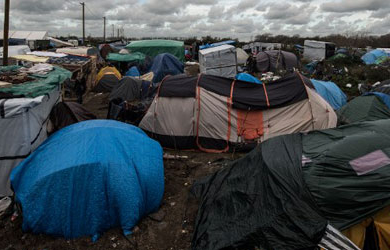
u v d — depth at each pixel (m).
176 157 8.53
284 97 9.00
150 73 19.89
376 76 21.31
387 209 4.07
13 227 5.17
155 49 31.38
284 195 4.58
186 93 9.07
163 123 9.18
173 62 22.89
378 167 4.26
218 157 8.70
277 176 4.82
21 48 21.19
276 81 9.59
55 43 40.78
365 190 4.13
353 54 31.97
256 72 27.84
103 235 5.03
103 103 15.15
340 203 4.20
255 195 4.96
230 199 5.29
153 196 5.60
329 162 4.53
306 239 4.07
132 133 6.17
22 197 4.86
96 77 19.59
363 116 10.27
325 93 12.48
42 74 8.68
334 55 32.38
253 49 46.72
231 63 23.00
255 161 5.58
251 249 4.40
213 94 9.08
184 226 5.41
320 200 4.32
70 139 5.55
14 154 5.89
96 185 4.90
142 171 5.43
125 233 5.02
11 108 5.63
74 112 8.08
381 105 10.30
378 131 5.00
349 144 4.69
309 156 4.84
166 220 5.56
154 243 4.98
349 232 4.17
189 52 41.75
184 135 9.13
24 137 5.90
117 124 6.52
